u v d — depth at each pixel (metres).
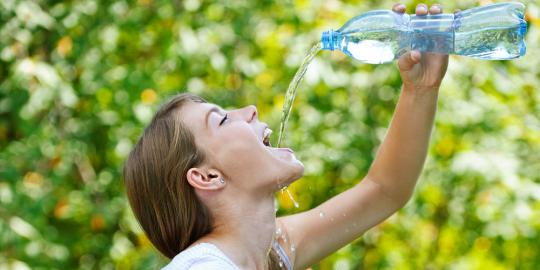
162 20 5.62
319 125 5.66
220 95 5.75
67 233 5.89
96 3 5.62
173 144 2.62
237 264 2.55
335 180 5.77
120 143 5.59
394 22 2.85
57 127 5.79
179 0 5.67
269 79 5.75
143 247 5.60
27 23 5.45
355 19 2.89
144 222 2.71
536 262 5.94
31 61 5.29
